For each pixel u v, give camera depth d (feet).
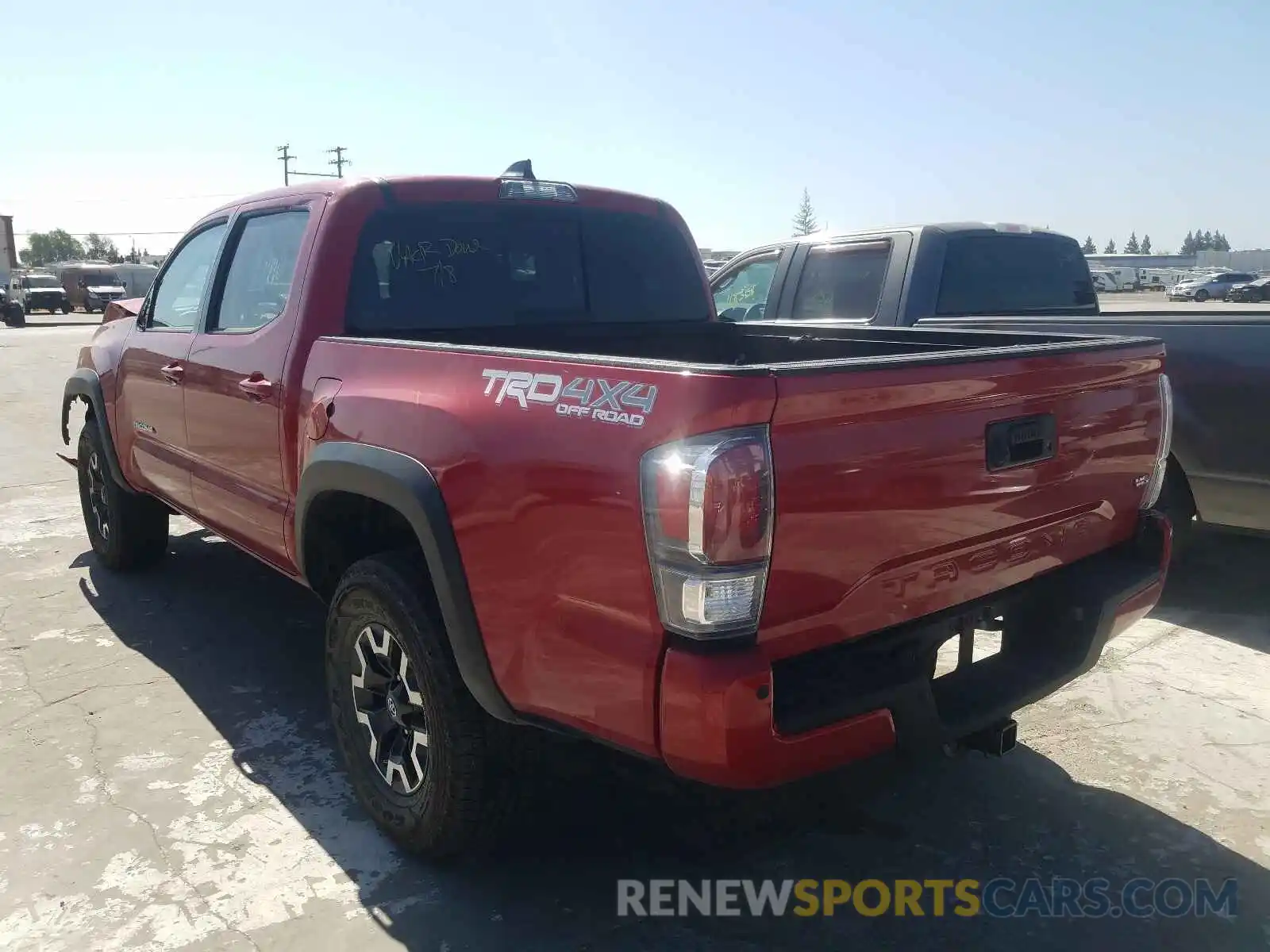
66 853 10.02
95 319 148.15
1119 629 9.68
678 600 6.82
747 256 23.43
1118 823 10.51
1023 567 9.05
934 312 19.56
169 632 15.96
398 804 9.87
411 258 12.09
